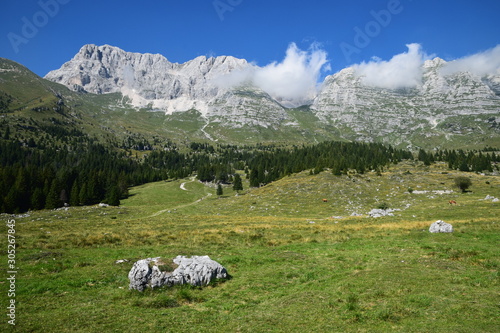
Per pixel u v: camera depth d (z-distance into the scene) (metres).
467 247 23.66
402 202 87.19
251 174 166.88
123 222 56.00
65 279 18.72
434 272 17.56
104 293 16.62
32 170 120.50
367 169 141.88
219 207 98.44
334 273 19.38
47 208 97.19
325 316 12.71
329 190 104.88
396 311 12.56
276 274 19.86
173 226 48.44
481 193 91.31
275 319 12.81
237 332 11.73
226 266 22.38
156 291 16.55
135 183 178.38
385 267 19.36
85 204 112.12
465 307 12.40
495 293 13.75
